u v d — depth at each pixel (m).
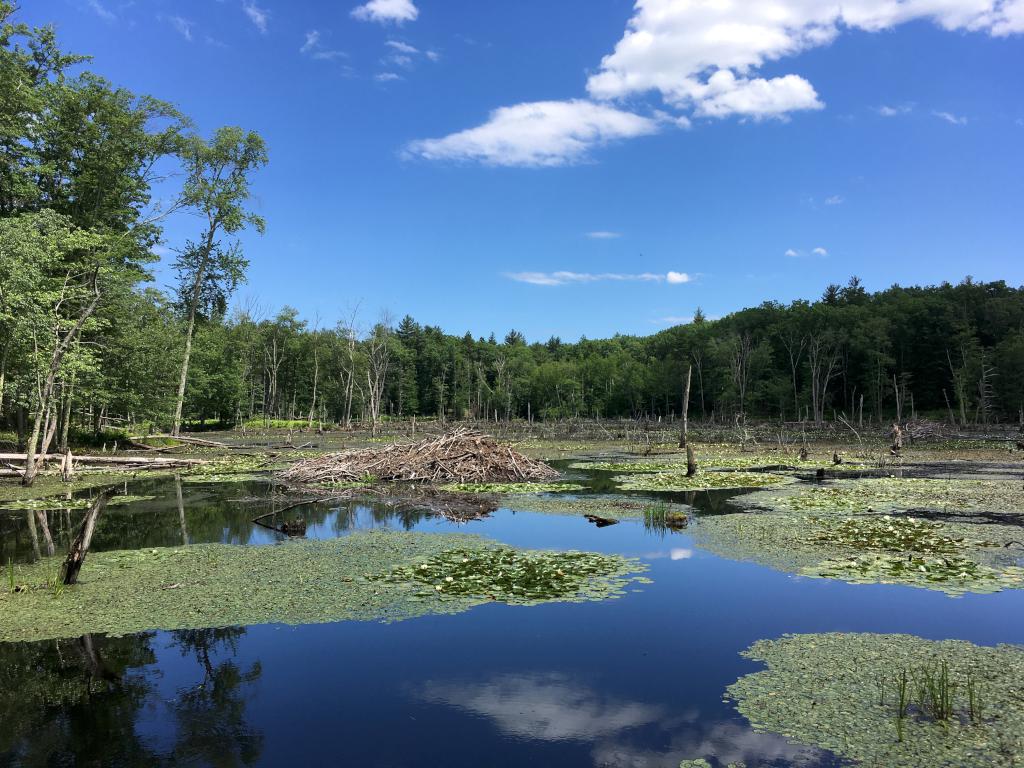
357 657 6.74
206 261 41.78
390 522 14.58
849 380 70.94
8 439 29.59
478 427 56.62
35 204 27.86
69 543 12.26
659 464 28.22
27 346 20.55
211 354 58.69
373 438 48.41
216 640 7.25
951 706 5.37
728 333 77.81
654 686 5.97
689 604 8.30
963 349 59.12
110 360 30.09
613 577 9.50
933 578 9.05
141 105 31.31
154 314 33.53
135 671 6.47
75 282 24.36
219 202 39.31
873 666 6.27
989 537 11.65
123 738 5.21
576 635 7.29
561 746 4.95
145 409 32.59
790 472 24.11
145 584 9.36
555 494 18.89
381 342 70.50
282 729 5.30
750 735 5.05
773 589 8.91
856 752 4.74
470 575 9.62
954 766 4.49
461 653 6.80
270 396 71.06
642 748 4.89
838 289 93.25
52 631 7.56
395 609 8.20
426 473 22.77
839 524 12.99
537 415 90.12
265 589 9.06
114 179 30.38
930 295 74.56
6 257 19.17
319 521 14.74
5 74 25.08
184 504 17.30
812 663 6.38
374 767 4.69
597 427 56.66
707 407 81.00
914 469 24.67
